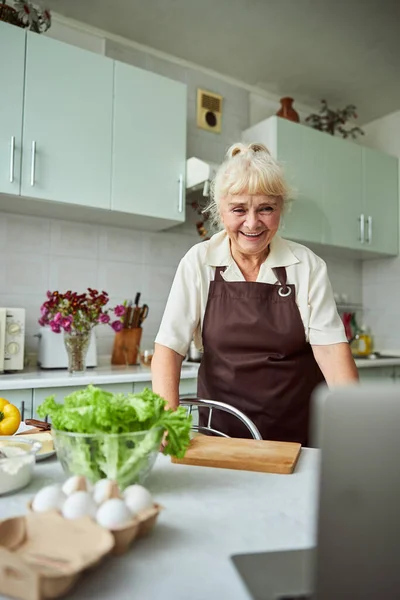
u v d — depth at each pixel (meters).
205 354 1.47
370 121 3.77
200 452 0.92
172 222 2.56
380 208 3.36
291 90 3.33
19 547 0.49
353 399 0.39
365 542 0.39
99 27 2.66
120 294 2.71
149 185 2.41
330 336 1.35
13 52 2.05
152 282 2.82
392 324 3.54
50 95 2.14
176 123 2.51
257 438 1.21
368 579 0.39
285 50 2.85
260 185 1.25
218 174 1.36
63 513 0.54
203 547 0.56
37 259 2.47
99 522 0.52
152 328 2.82
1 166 2.01
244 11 2.49
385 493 0.38
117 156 2.31
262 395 1.41
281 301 1.40
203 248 1.46
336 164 3.12
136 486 0.61
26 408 1.89
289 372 1.41
